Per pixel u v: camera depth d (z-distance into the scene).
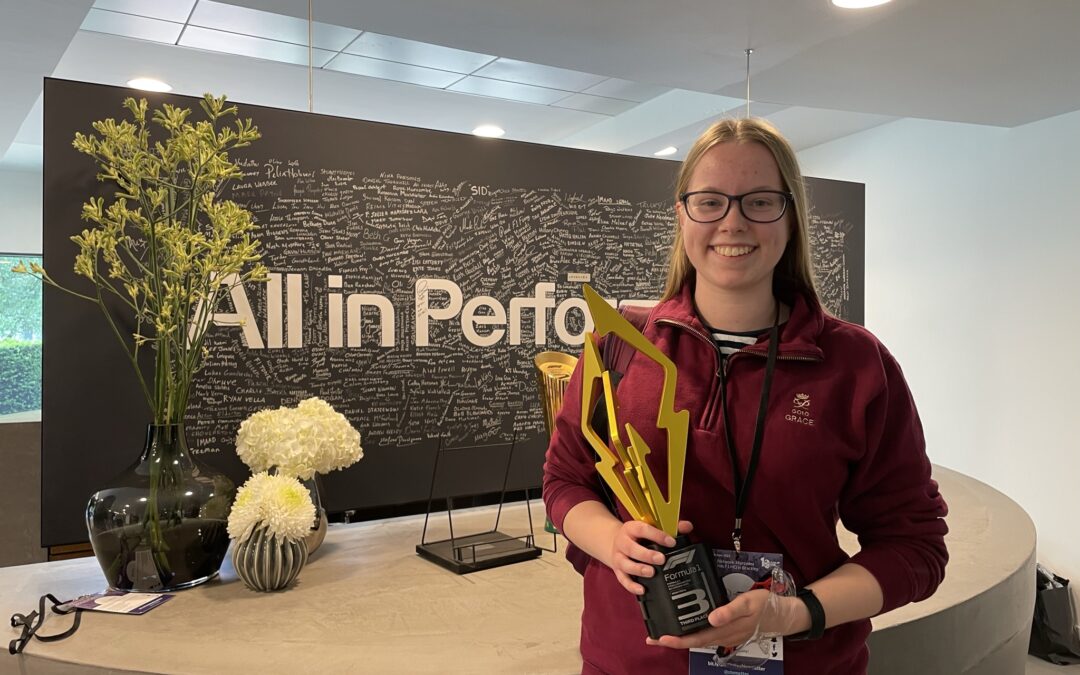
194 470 1.80
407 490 2.57
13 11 2.80
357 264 2.49
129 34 3.66
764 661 1.02
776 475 1.03
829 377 1.06
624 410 1.12
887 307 5.53
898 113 4.27
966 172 4.93
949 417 5.07
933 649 1.50
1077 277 4.26
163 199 1.83
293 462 1.88
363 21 3.01
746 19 2.90
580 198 2.90
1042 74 3.52
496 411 2.74
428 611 1.60
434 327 2.62
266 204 2.35
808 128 5.59
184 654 1.37
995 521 2.29
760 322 1.14
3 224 7.21
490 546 2.07
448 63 4.11
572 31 3.07
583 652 1.19
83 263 1.71
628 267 3.02
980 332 4.85
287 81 4.54
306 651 1.38
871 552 1.07
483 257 2.71
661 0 2.75
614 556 1.02
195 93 4.76
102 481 2.12
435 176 2.62
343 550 2.10
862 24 2.92
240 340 2.31
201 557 1.75
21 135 5.80
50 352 2.07
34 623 1.53
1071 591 4.30
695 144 1.15
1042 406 4.48
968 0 2.67
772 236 1.07
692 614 0.96
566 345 2.89
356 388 2.49
